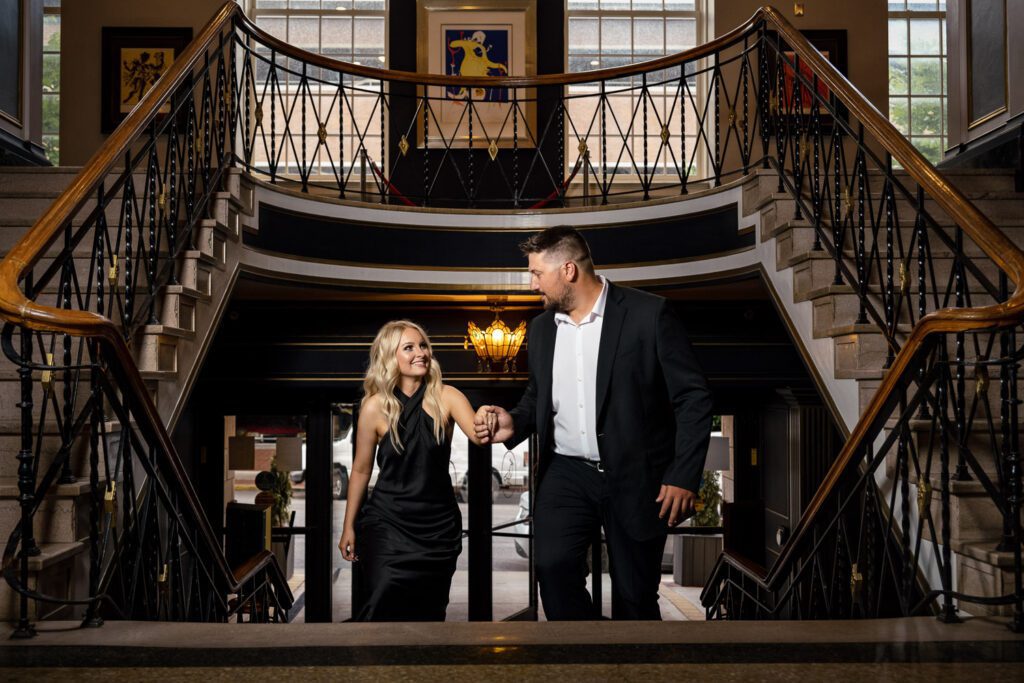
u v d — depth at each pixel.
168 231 3.69
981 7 5.64
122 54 7.61
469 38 7.98
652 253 5.39
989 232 2.43
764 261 4.57
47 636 1.96
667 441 2.64
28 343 2.17
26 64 5.33
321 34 8.19
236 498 7.54
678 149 8.11
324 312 7.11
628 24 8.27
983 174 5.05
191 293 3.75
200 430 7.46
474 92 7.87
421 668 1.70
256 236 4.85
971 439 2.79
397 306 7.07
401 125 7.94
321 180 8.05
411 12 8.00
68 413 2.19
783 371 7.07
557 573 2.62
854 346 3.38
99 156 2.90
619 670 1.69
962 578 2.46
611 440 2.56
